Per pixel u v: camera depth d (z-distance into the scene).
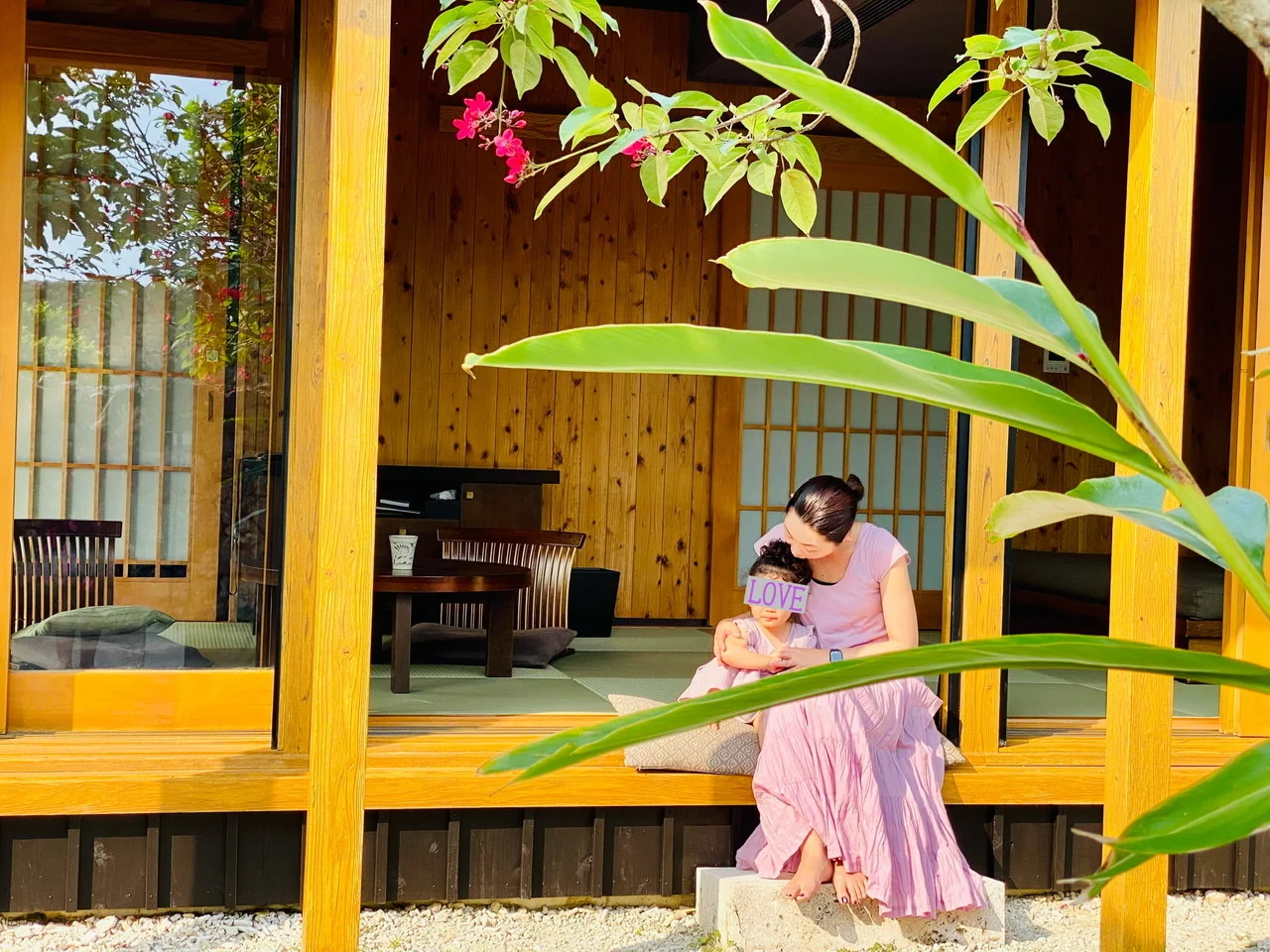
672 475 6.84
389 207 6.52
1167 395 2.95
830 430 6.87
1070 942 3.21
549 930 3.19
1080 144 7.11
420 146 6.53
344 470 2.56
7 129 3.22
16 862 3.02
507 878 3.26
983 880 3.15
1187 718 4.05
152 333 3.64
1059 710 4.38
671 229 6.79
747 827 3.36
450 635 5.20
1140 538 2.91
